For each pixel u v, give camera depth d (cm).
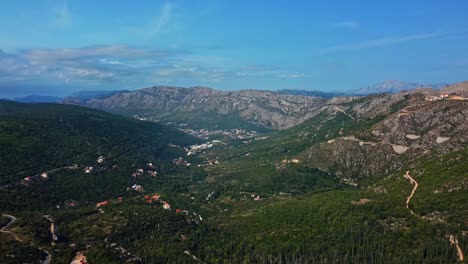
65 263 19288
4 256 18850
